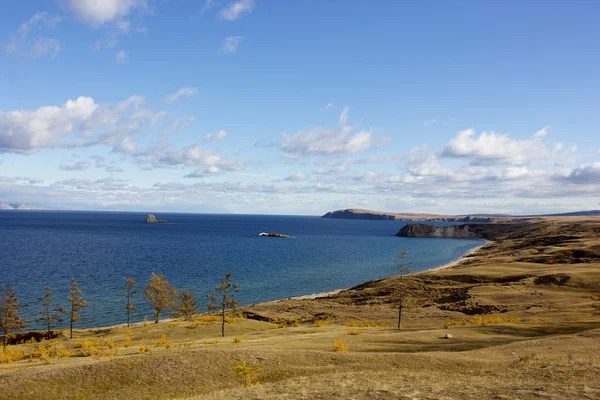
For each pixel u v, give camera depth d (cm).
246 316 7581
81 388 2544
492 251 18462
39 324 7206
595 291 8062
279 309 8050
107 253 16912
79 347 4828
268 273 13412
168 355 3028
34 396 2444
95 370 2767
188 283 11219
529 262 12150
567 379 2180
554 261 11938
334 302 8781
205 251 18888
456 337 4047
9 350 4600
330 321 6656
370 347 3609
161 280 7794
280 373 2714
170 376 2673
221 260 15938
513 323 5025
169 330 5806
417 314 7088
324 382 2348
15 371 2898
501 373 2456
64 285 10281
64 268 12781
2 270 12088
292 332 5081
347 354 3106
